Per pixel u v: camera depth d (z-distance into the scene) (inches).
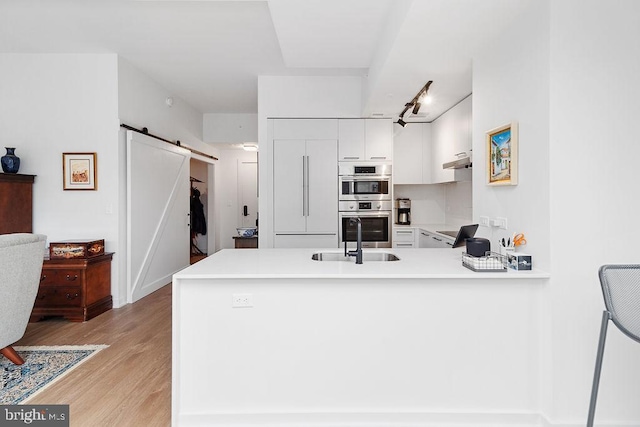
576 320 76.5
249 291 81.4
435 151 199.2
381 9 106.8
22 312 108.5
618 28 75.0
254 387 81.7
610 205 75.7
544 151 77.3
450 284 81.3
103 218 165.6
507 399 81.0
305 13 109.4
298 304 81.7
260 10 124.0
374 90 143.6
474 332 81.2
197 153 255.6
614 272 63.1
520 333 80.7
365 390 81.9
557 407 77.3
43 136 163.5
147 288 190.1
